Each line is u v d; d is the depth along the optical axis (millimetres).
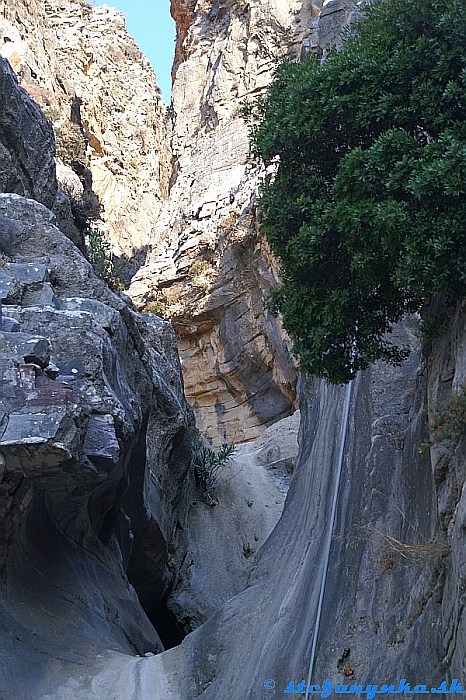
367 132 9148
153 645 14750
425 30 8930
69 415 10086
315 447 14672
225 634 11883
